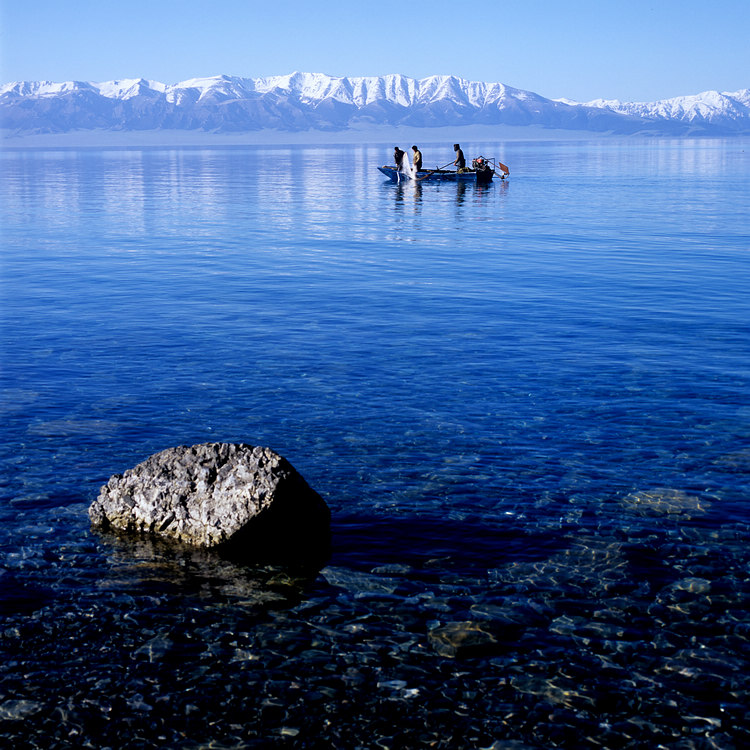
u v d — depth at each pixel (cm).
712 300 1884
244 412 1113
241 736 523
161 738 521
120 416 1096
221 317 1734
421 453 974
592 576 707
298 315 1753
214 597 678
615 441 1011
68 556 743
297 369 1322
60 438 1016
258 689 564
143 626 636
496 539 774
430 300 1914
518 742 518
